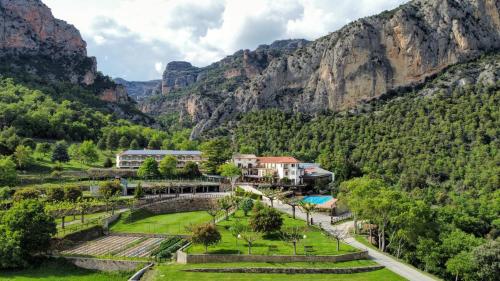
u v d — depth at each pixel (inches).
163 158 7381.9
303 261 3095.5
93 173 6688.0
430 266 3570.4
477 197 6072.8
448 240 3690.9
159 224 4372.5
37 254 3213.6
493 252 3233.3
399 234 3727.9
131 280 2800.2
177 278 2755.9
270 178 6796.3
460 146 7603.4
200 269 2906.0
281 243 3526.1
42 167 6653.5
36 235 3129.9
